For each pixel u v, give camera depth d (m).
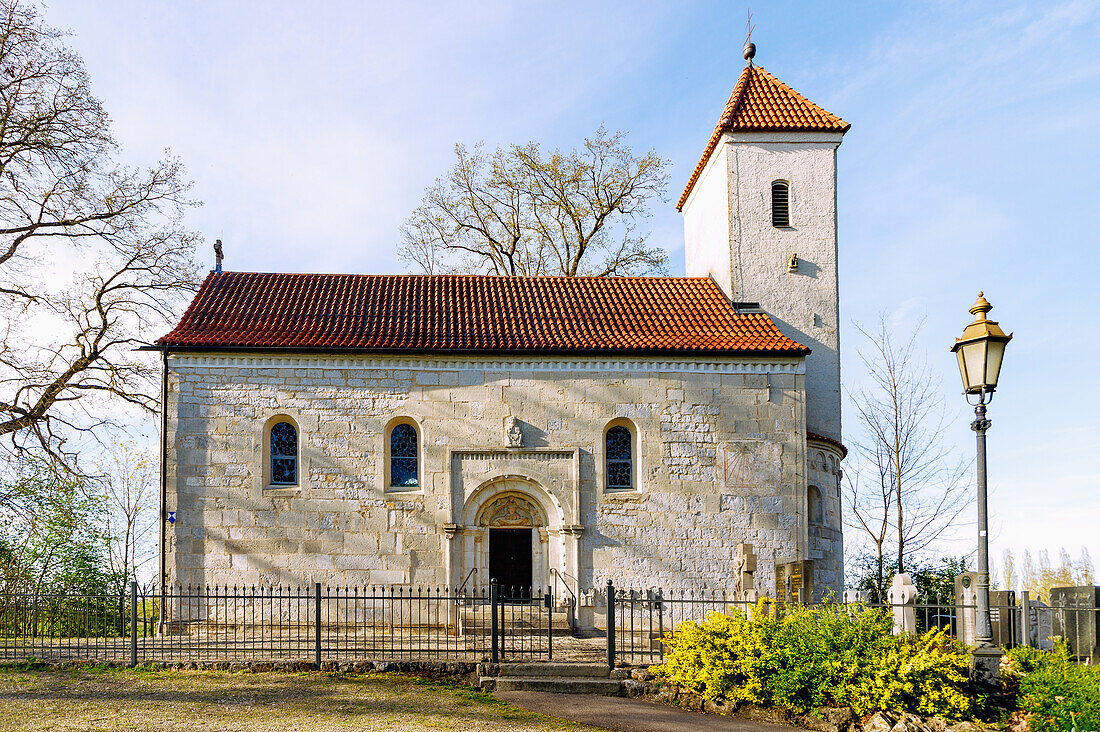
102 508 30.66
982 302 16.06
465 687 17.66
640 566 24.98
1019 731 14.79
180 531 24.08
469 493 24.97
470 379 25.50
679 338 26.28
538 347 25.44
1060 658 16.31
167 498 24.14
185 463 24.36
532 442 25.34
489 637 23.02
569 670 18.23
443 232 42.84
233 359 24.88
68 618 21.62
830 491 27.88
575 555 24.75
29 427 26.97
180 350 24.58
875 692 15.33
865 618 16.59
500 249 43.00
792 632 16.73
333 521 24.53
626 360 25.72
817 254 29.97
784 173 30.28
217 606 23.86
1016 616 19.98
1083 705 14.42
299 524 24.42
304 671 18.19
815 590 26.44
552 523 25.20
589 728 14.99
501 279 30.31
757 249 29.89
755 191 30.14
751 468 25.53
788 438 25.70
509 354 25.50
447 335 25.95
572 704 16.55
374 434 25.00
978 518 15.83
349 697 16.33
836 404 29.30
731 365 25.92
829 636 16.31
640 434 25.53
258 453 24.58
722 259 30.62
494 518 25.28
